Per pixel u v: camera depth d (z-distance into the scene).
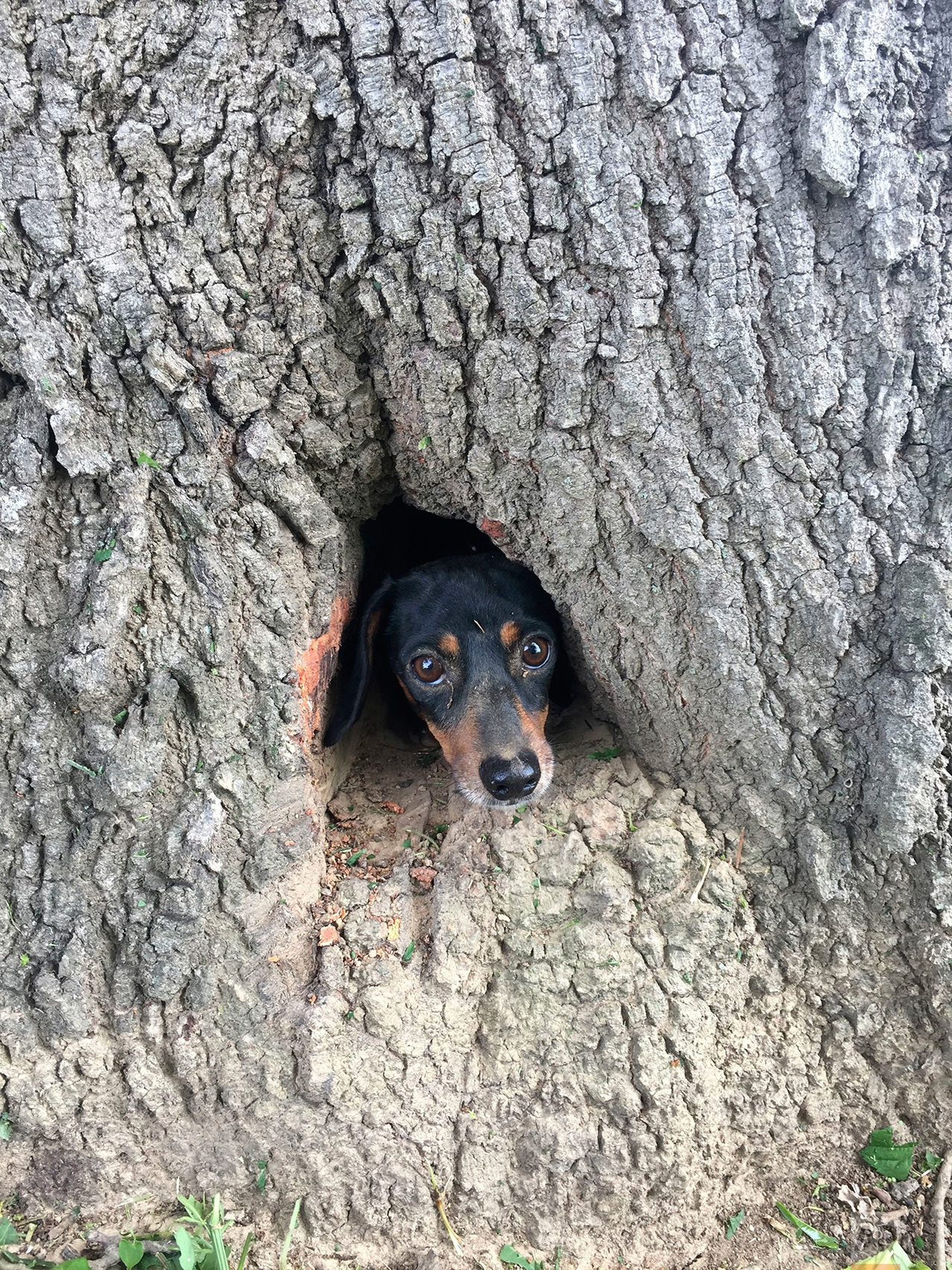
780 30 0.31
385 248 0.33
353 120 0.31
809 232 0.33
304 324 0.34
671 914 0.38
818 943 0.38
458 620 0.46
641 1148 0.36
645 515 0.35
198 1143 0.36
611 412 0.34
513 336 0.34
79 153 0.31
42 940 0.35
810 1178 0.38
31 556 0.33
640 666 0.38
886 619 0.35
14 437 0.32
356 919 0.37
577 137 0.31
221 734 0.35
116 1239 0.34
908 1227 0.37
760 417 0.34
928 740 0.35
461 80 0.31
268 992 0.36
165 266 0.32
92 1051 0.35
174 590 0.34
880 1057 0.38
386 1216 0.36
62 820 0.34
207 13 0.30
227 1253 0.34
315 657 0.37
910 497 0.34
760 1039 0.38
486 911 0.38
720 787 0.39
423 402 0.35
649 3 0.31
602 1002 0.37
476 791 0.41
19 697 0.34
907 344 0.33
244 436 0.34
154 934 0.35
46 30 0.30
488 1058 0.37
